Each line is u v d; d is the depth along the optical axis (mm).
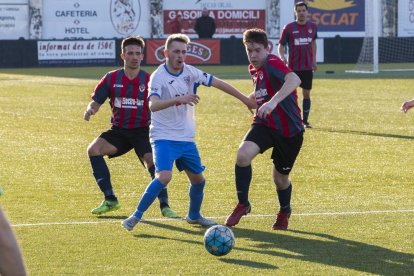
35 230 20359
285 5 108688
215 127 41781
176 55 19562
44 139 37719
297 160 31750
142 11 107375
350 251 18219
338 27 109625
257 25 109500
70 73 85312
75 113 48188
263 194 25219
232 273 16422
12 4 103312
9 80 74438
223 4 108812
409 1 109625
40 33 104750
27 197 24750
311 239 19359
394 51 102312
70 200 24344
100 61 96875
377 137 38156
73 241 19234
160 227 20719
